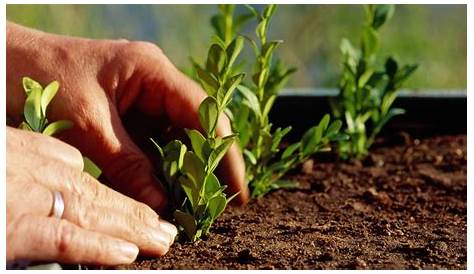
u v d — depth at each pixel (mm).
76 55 1002
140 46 1033
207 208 922
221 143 892
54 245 793
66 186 849
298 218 1021
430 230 977
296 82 2057
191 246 909
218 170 1023
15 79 986
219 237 939
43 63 990
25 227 786
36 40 1009
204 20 2084
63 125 924
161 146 1049
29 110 901
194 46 2064
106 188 875
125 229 856
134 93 1023
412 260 871
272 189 1133
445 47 2104
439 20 2135
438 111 1346
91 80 989
